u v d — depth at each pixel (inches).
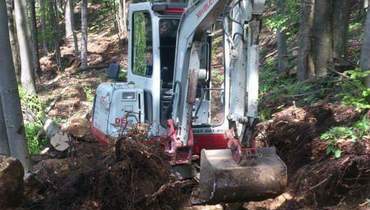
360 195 231.1
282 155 284.0
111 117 279.0
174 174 247.4
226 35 245.1
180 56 246.4
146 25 276.2
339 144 244.1
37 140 396.2
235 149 220.5
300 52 381.7
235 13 224.7
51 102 607.2
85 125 359.9
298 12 498.6
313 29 367.6
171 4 265.4
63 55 1059.9
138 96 275.4
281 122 299.6
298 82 369.7
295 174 258.8
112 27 1275.8
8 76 262.1
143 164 237.8
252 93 218.5
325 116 287.9
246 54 221.0
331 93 317.7
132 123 273.0
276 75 469.1
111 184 235.3
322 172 243.8
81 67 902.4
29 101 491.2
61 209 237.3
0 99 265.6
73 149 277.0
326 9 350.3
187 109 241.6
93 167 239.5
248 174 216.1
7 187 229.1
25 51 543.8
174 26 267.1
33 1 852.0
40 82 812.0
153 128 262.4
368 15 269.0
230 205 250.1
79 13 1486.2
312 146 269.0
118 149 237.9
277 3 611.2
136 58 293.1
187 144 244.8
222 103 269.9
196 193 238.8
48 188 254.1
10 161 231.5
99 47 1099.3
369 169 229.3
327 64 351.3
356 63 371.6
